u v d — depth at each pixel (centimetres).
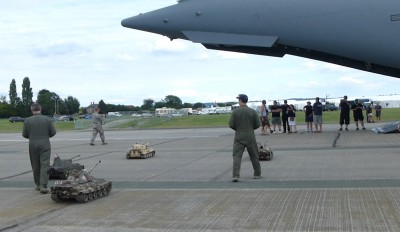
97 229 612
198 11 2156
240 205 730
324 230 571
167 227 612
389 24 1991
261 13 2105
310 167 1134
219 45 2244
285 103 2386
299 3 2081
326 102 9838
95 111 2088
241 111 964
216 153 1543
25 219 679
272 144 1773
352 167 1105
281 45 2186
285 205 717
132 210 720
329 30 2053
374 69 2248
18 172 1249
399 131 2070
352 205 697
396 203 698
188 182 980
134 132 3173
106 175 1124
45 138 910
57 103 13500
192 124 4206
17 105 13488
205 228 601
